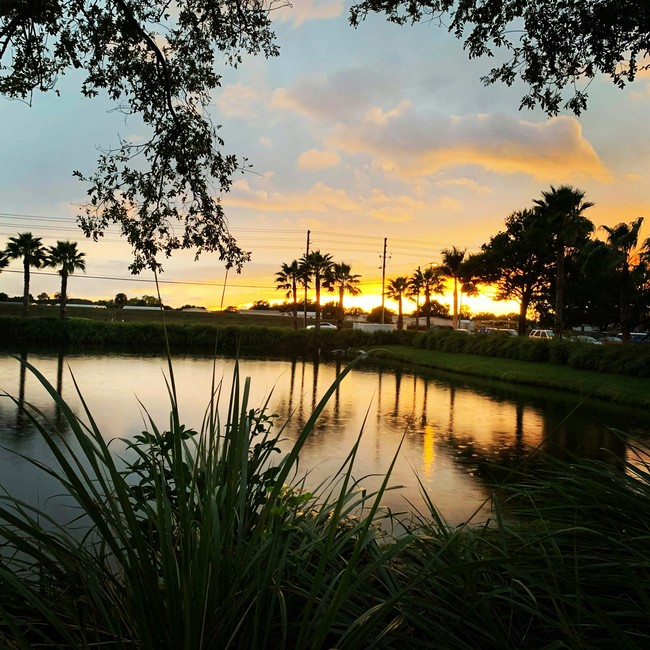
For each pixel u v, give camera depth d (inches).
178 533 54.7
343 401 743.7
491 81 234.4
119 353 1627.7
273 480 71.9
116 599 48.8
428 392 871.1
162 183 260.7
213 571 45.8
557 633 57.6
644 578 58.5
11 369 1051.9
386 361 1560.0
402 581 65.6
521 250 1683.1
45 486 286.0
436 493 299.3
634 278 1182.3
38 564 52.0
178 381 930.7
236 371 54.9
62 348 1740.9
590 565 59.8
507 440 483.2
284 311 4084.6
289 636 54.6
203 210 265.6
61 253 2100.1
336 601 38.4
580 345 1054.4
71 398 691.4
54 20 233.5
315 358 1632.6
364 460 385.7
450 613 54.5
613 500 74.0
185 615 38.9
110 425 494.3
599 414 644.7
